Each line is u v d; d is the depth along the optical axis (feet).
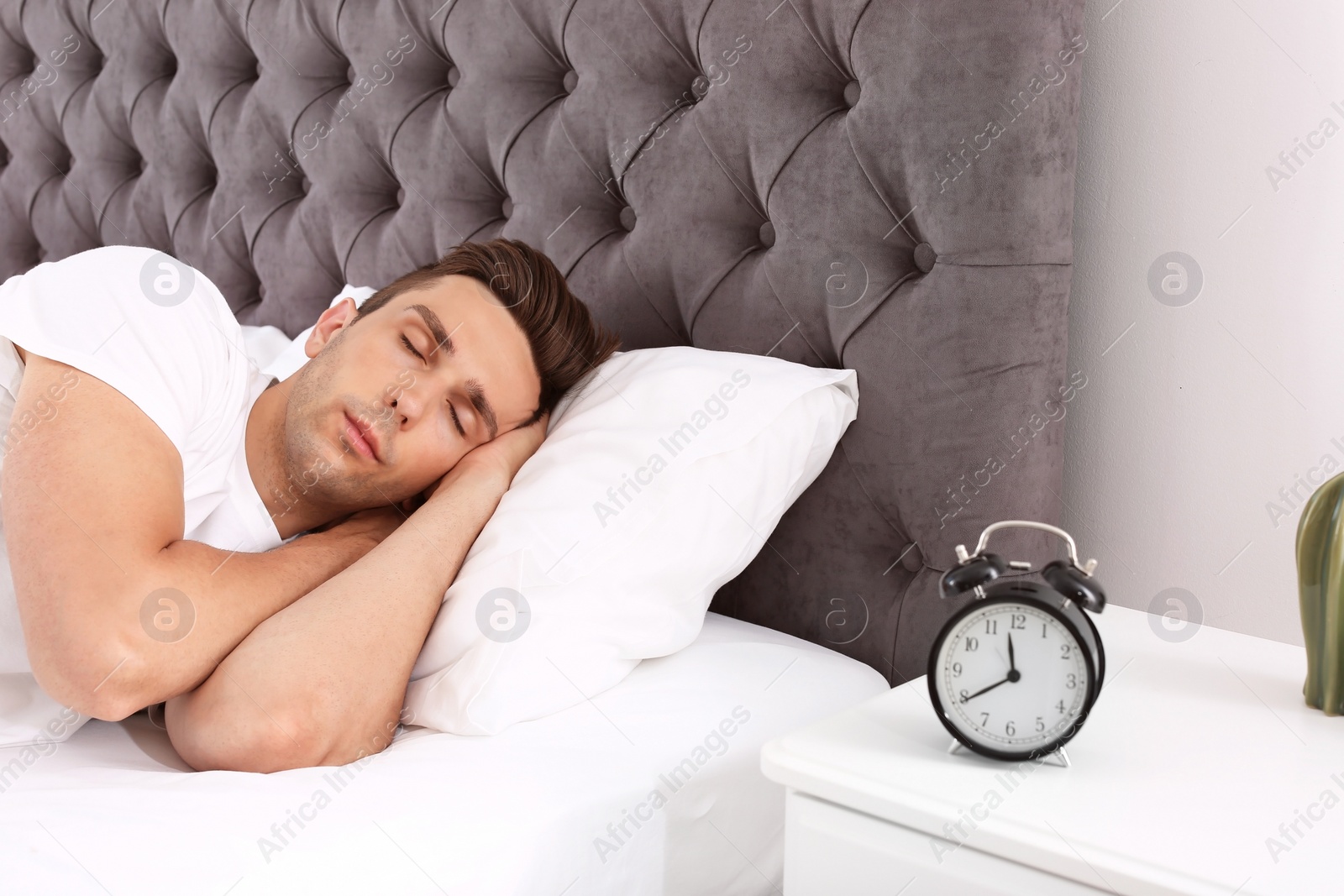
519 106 4.53
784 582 3.91
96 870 2.02
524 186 4.50
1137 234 3.62
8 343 3.07
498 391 3.59
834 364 3.74
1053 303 3.37
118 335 2.95
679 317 4.16
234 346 3.43
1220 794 2.14
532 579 3.01
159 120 6.19
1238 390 3.42
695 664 3.27
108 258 3.21
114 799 2.27
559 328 3.75
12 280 3.23
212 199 6.01
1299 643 3.36
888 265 3.56
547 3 4.34
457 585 3.08
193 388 3.11
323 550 3.26
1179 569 3.61
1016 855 1.98
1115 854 1.90
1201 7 3.39
